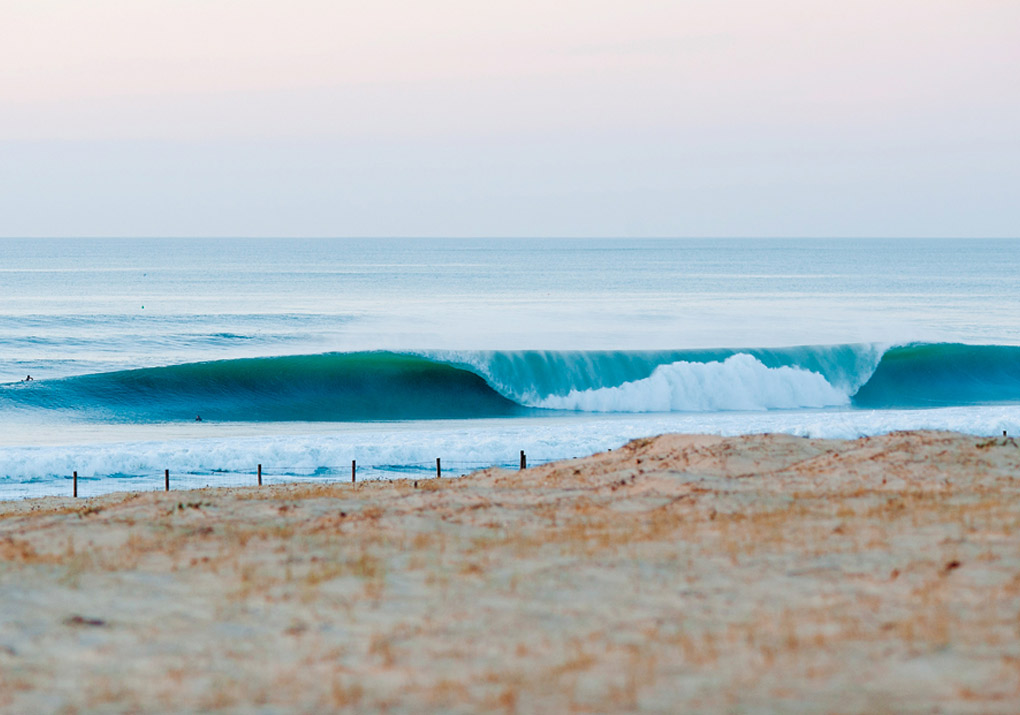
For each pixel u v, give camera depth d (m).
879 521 51.41
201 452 108.25
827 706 27.62
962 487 62.94
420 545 49.75
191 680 31.64
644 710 27.86
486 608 38.56
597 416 168.00
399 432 125.62
